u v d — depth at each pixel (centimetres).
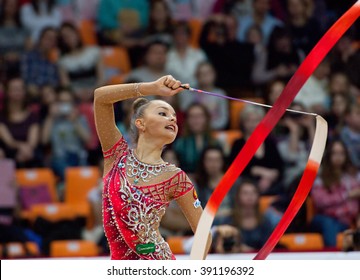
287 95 872
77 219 1852
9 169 1961
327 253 1509
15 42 2198
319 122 930
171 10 2339
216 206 864
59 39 2181
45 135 2052
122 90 929
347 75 2200
